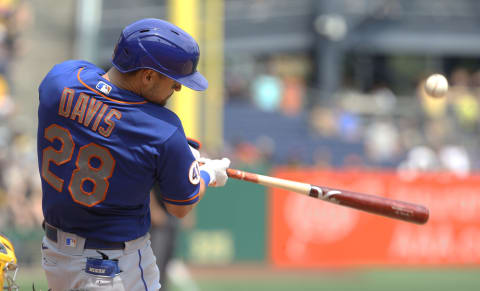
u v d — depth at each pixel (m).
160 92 9.60
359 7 64.56
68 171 9.39
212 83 56.66
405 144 54.12
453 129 54.78
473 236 38.06
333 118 56.62
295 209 37.47
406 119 56.78
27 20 50.41
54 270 9.80
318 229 37.41
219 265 36.69
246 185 37.22
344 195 11.25
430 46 66.81
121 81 9.53
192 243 36.59
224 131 54.12
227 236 37.09
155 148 9.34
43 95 9.56
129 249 9.80
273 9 62.94
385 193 37.56
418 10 66.38
